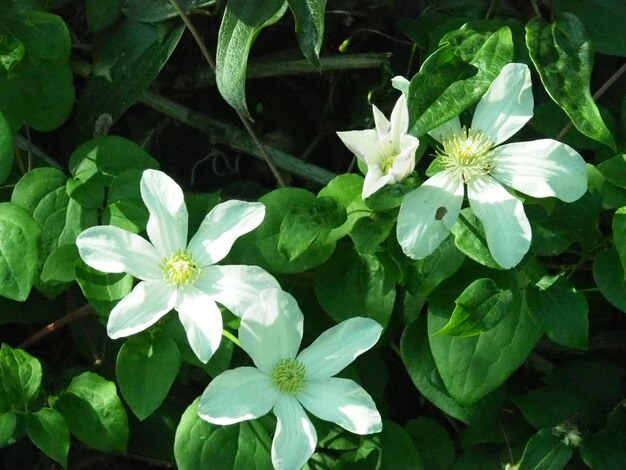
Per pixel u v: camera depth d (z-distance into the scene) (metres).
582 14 0.34
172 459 0.35
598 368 0.35
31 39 0.33
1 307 0.34
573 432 0.32
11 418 0.30
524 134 0.36
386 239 0.31
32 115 0.33
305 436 0.28
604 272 0.30
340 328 0.29
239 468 0.29
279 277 0.33
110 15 0.35
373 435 0.32
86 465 0.38
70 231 0.31
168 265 0.28
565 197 0.28
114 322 0.27
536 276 0.30
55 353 0.38
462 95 0.29
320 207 0.30
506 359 0.30
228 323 0.30
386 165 0.28
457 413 0.32
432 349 0.30
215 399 0.28
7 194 0.35
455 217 0.28
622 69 0.34
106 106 0.36
